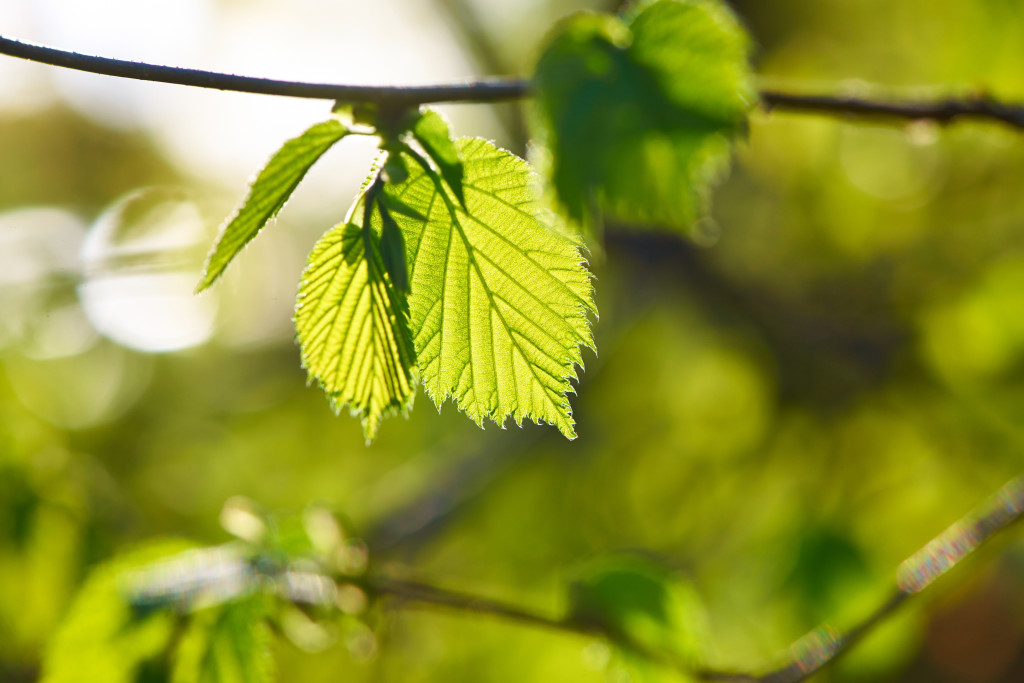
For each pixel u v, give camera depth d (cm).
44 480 300
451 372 112
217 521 534
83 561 296
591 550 502
